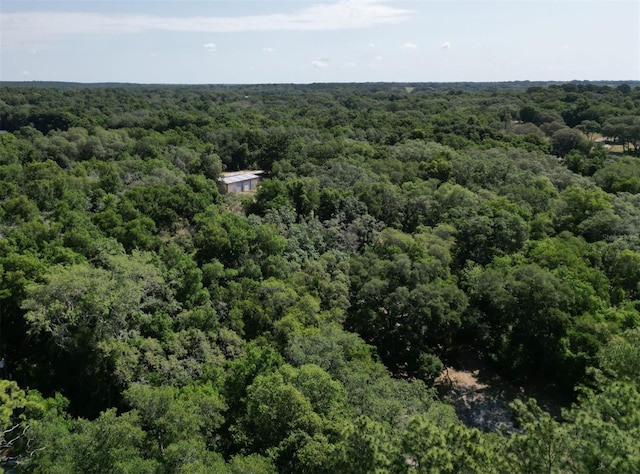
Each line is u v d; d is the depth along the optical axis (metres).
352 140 99.44
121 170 76.88
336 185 71.94
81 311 35.44
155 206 57.72
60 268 38.84
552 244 54.69
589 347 42.69
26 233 48.75
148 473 24.19
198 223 57.09
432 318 43.78
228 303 44.16
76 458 25.31
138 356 35.72
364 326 45.88
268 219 59.22
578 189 68.19
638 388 29.19
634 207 65.56
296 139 97.50
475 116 119.31
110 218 53.56
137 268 39.97
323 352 34.94
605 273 54.44
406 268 46.47
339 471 23.58
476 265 53.81
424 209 65.19
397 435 25.20
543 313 44.78
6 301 40.53
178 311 42.16
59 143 97.00
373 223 61.62
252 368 32.84
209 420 28.80
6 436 31.09
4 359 40.28
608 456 19.62
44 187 64.19
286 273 48.94
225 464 26.19
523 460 21.66
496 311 48.34
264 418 28.59
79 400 36.97
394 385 33.88
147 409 27.53
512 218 57.44
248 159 101.94
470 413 42.91
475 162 79.38
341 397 30.00
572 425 22.06
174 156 87.50
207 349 37.47
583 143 98.81
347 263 50.16
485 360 50.06
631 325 44.53
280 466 27.14
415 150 89.19
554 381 46.47
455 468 21.23
